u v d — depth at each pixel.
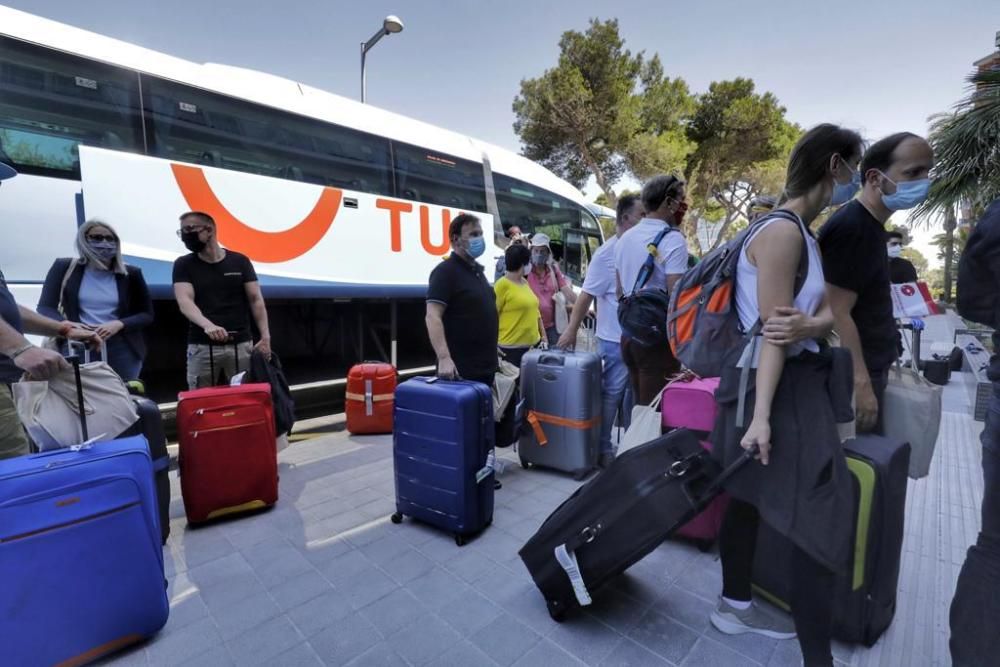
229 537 2.80
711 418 2.43
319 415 5.96
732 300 1.70
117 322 3.29
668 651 1.90
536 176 8.51
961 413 5.19
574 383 3.58
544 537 2.06
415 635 2.01
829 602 1.60
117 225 4.17
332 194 5.66
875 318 2.17
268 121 5.33
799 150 1.63
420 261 6.55
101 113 4.26
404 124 6.67
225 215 4.82
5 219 3.76
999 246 1.49
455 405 2.64
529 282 5.36
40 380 2.01
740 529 1.93
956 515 3.02
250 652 1.91
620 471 1.93
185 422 2.82
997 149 5.60
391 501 3.30
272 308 6.17
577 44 18.97
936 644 1.91
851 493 1.52
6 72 3.83
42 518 1.70
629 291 3.26
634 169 20.66
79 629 1.77
